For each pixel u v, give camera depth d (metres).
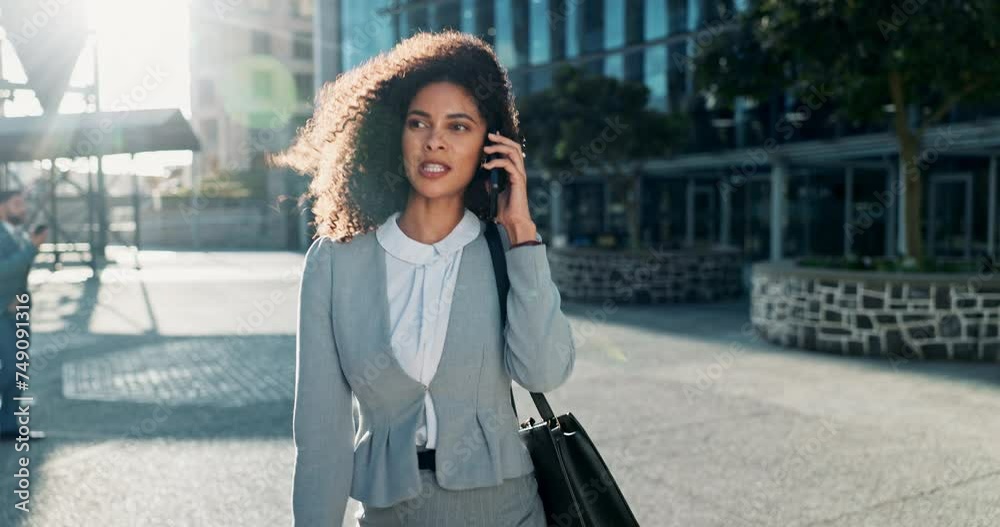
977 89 8.73
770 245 20.53
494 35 23.55
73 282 17.75
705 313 12.23
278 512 3.84
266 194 34.06
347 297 1.49
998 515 3.73
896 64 7.77
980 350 7.91
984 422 5.46
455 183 1.50
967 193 16.19
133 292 15.62
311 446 1.45
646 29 19.59
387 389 1.45
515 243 1.48
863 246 18.58
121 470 4.50
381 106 1.55
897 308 8.15
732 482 4.20
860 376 7.16
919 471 4.38
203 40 46.75
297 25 47.16
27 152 6.44
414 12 26.09
